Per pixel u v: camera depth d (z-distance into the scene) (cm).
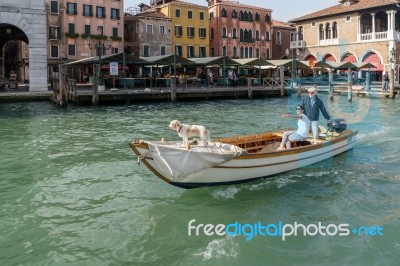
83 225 759
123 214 808
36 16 3359
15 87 3712
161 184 979
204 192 924
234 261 625
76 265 623
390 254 642
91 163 1173
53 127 1844
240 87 3816
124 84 3309
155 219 784
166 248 671
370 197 895
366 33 5103
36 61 3397
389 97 3444
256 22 6400
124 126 1900
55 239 704
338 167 1134
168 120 2130
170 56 3350
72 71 4759
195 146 902
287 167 1055
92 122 2020
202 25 5925
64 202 871
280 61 4088
